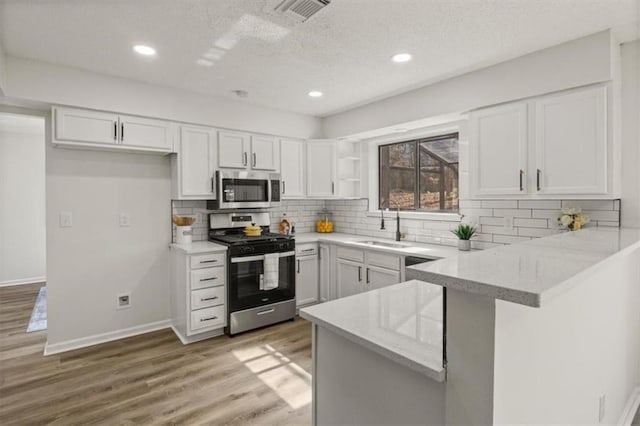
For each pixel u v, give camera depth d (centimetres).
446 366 91
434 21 211
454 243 348
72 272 316
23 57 263
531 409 105
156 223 359
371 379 116
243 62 273
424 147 395
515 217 292
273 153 405
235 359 291
